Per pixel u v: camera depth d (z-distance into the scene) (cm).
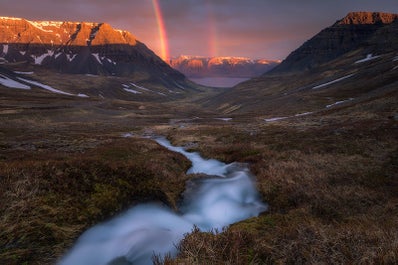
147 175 1373
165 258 637
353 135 2691
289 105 11675
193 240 714
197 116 12762
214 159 2730
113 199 1076
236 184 1630
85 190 1033
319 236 702
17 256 665
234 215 1298
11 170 979
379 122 3055
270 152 2441
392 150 2038
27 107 9112
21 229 738
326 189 1401
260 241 711
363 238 676
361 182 1514
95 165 1195
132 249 856
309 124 4272
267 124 5322
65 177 1030
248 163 2222
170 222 1140
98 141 3167
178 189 1452
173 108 18562
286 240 705
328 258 600
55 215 850
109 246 867
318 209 1145
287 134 3481
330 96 10544
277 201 1380
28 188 902
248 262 619
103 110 11638
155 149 2777
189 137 4509
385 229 755
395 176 1549
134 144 2870
